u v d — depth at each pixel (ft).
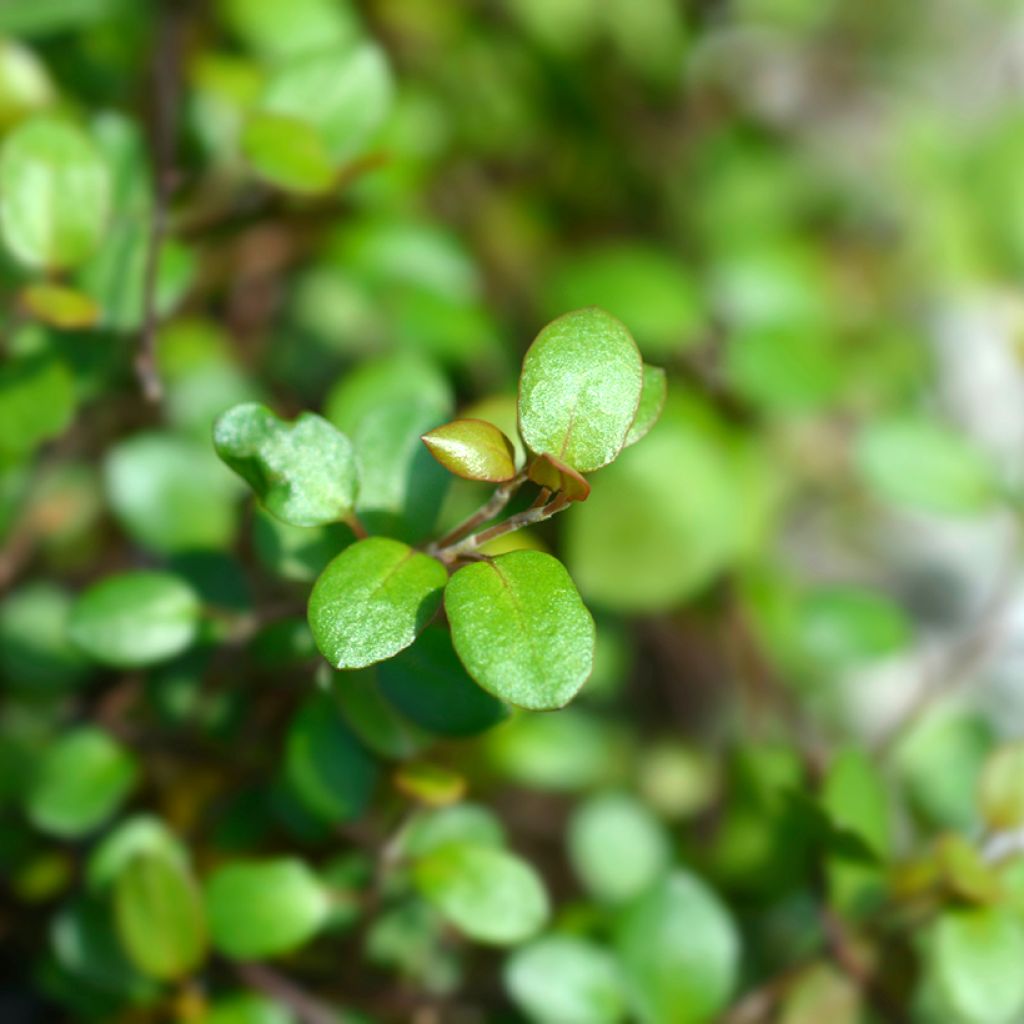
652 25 1.32
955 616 1.21
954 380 1.32
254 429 0.69
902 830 0.91
